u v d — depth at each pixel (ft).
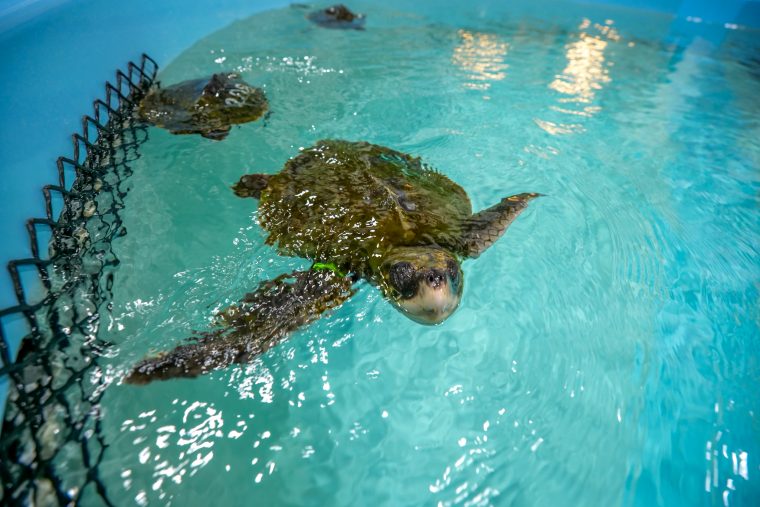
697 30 4.61
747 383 1.47
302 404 1.35
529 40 4.09
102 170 2.04
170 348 1.40
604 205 2.10
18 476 1.11
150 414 1.27
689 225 2.04
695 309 1.69
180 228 1.85
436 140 2.47
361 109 2.72
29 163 1.77
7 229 1.54
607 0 5.31
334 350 1.48
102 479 1.14
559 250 1.86
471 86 3.10
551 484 1.22
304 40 3.69
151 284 1.61
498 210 1.86
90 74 2.41
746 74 3.67
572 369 1.47
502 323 1.59
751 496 1.22
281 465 1.22
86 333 1.43
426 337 1.55
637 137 2.64
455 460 1.26
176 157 2.22
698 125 2.83
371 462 1.25
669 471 1.26
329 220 1.67
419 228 1.66
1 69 1.95
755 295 1.74
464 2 5.19
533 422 1.34
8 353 1.29
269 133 2.44
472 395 1.40
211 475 1.18
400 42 3.82
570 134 2.61
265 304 1.50
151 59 2.90
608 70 3.57
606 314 1.64
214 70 3.09
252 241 1.80
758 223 2.08
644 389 1.44
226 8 3.99
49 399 1.26
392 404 1.37
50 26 2.38
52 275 1.56
